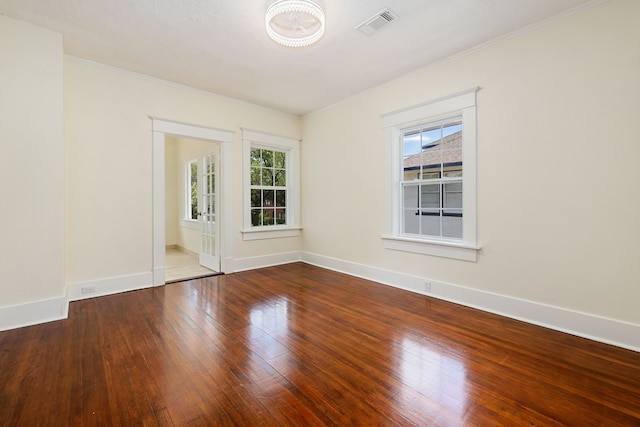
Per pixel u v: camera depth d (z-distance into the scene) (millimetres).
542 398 1544
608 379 1703
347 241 4234
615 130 2111
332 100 4285
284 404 1499
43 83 2523
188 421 1382
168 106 3641
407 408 1472
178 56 3002
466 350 2045
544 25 2404
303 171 5016
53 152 2568
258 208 4707
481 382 1683
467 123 2887
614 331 2117
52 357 1935
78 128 3055
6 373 1753
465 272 2943
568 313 2314
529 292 2525
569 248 2320
